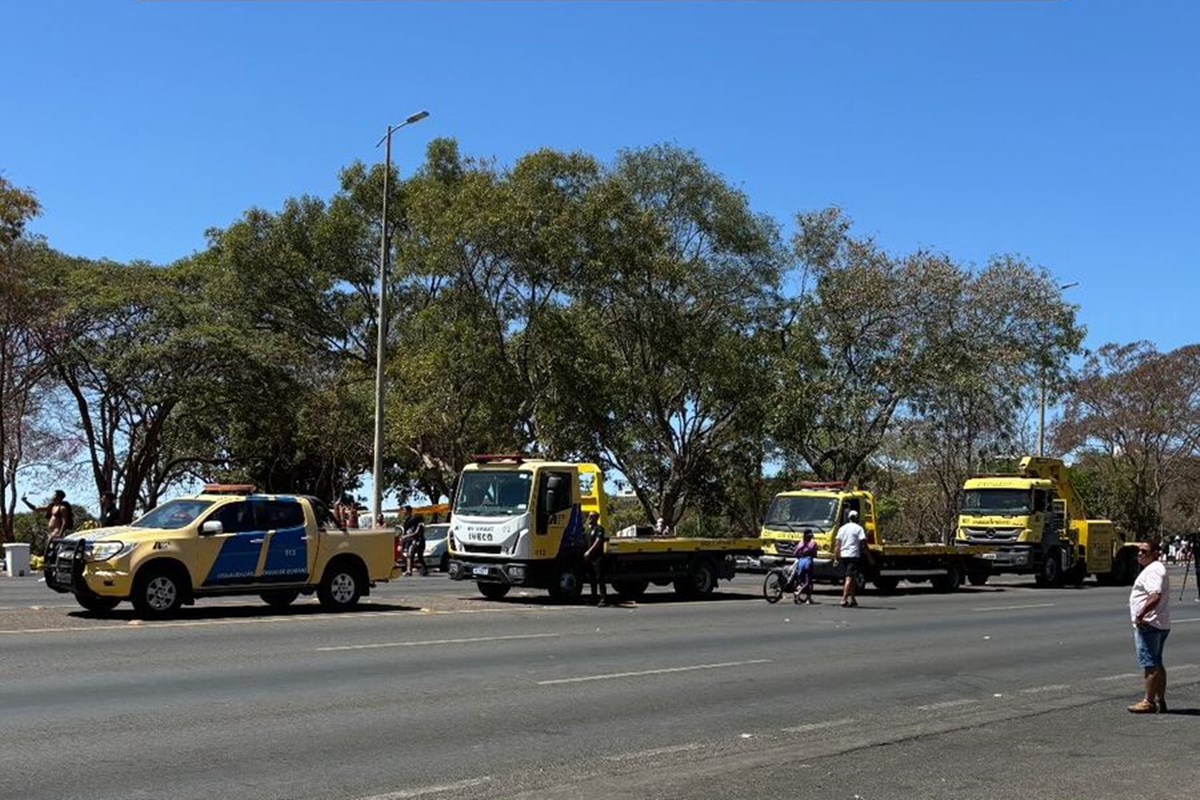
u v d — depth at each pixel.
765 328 48.34
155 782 7.94
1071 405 68.88
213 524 18.61
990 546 35.47
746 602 25.59
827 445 46.56
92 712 10.28
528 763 8.89
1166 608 11.91
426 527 39.97
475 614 20.52
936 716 11.48
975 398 44.72
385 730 9.91
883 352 46.34
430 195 42.66
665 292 45.34
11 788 7.68
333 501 61.09
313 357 52.25
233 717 10.23
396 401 42.84
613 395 43.09
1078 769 8.96
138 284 47.56
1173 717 11.50
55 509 29.59
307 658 13.95
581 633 17.80
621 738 9.94
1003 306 46.38
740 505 53.50
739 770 8.79
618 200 42.31
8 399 42.97
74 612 18.58
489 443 42.34
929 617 22.84
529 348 42.31
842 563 25.92
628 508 58.25
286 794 7.73
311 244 50.56
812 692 12.77
